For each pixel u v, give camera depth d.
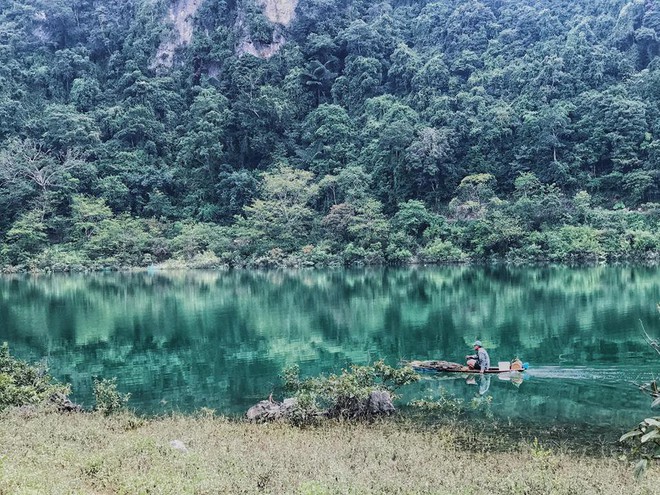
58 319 32.59
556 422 13.21
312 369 19.98
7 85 90.56
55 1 105.25
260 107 90.12
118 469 8.66
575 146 70.94
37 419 12.43
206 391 17.27
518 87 83.75
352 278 53.56
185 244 71.25
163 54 108.50
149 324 30.64
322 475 8.95
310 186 74.94
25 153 75.38
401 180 74.56
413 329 27.34
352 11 112.19
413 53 97.06
